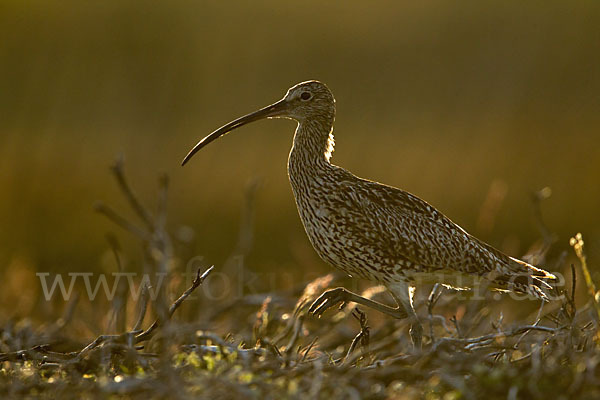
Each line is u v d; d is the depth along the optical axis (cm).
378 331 2178
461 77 5872
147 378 1516
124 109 5656
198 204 4384
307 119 2252
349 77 5947
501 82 5794
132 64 6047
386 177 4719
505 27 6272
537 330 1866
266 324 2047
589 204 4306
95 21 6575
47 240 4131
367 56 6094
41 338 2109
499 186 2691
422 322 2130
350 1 6688
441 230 2106
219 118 5503
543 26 6262
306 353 1770
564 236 3978
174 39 6309
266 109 2280
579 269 2522
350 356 1780
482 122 5294
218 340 1817
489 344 1817
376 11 6662
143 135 5316
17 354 1775
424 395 1476
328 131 2267
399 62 6012
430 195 4509
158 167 4831
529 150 4903
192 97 5722
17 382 1582
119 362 1733
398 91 5734
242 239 2827
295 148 2241
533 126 5231
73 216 4353
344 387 1444
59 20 6556
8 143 5150
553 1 6594
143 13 6631
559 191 4459
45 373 1697
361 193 2081
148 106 5656
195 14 6669
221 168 4797
